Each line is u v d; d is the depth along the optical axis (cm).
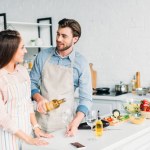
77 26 228
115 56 436
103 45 446
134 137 201
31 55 498
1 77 197
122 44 428
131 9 416
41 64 251
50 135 201
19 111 202
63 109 241
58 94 243
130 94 400
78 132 209
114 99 382
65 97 243
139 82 415
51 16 495
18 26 475
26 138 185
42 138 198
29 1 517
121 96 386
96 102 402
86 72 240
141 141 211
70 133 199
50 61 249
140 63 415
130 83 425
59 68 245
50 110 227
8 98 197
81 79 239
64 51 239
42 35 511
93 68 459
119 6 425
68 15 476
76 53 247
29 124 211
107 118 236
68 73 243
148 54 407
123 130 211
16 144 198
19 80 205
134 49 419
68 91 244
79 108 226
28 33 494
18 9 534
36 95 237
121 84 423
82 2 459
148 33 404
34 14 513
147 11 402
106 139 190
